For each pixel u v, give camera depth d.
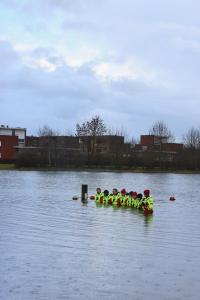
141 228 27.27
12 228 26.41
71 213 33.62
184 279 16.47
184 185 69.69
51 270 17.20
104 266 17.95
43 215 32.38
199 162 117.31
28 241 22.50
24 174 89.06
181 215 34.06
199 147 127.12
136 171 109.75
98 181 72.44
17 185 61.75
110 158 118.00
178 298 14.54
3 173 91.81
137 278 16.47
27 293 14.66
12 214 32.75
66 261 18.55
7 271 16.94
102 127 160.50
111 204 39.62
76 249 20.80
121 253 20.22
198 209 38.47
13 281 15.80
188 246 22.14
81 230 26.08
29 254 19.59
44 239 23.09
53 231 25.59
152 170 113.75
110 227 27.38
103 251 20.52
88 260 18.81
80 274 16.80
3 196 46.53
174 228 27.56
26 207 37.19
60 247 21.17
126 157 117.88
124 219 30.95
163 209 37.97
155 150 132.12
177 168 117.88
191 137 147.88
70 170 106.12
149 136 146.25
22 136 152.38
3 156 137.12
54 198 44.81
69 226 27.50
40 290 14.96
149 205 34.19
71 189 55.94
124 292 14.97
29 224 28.08
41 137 139.00
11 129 150.62
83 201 42.09
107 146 133.50
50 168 109.12
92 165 115.50
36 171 100.69
